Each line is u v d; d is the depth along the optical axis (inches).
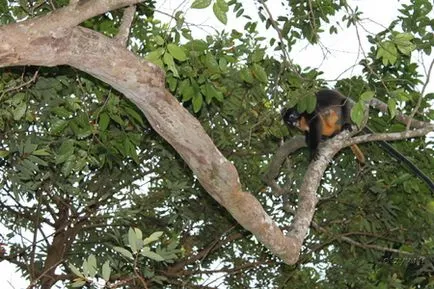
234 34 438.6
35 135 467.5
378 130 492.4
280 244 301.3
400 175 555.2
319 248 630.5
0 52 230.7
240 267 619.2
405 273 606.5
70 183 545.6
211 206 621.3
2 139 473.7
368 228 586.6
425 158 551.2
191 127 273.4
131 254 272.7
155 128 277.1
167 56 292.2
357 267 617.6
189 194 614.9
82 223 600.1
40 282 574.9
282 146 490.6
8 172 467.5
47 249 592.1
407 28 478.6
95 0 243.0
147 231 617.6
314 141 477.1
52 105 426.0
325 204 612.7
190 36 339.0
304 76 426.3
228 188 283.7
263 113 522.0
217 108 541.6
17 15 414.6
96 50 248.7
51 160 483.8
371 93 305.6
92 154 420.8
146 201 611.8
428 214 581.3
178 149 280.7
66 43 242.2
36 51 235.9
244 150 586.9
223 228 637.3
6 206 597.0
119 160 454.0
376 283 627.8
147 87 261.0
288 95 401.7
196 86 351.3
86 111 395.5
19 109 394.6
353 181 592.4
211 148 278.7
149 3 453.4
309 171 374.3
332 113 481.4
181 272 600.1
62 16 238.4
